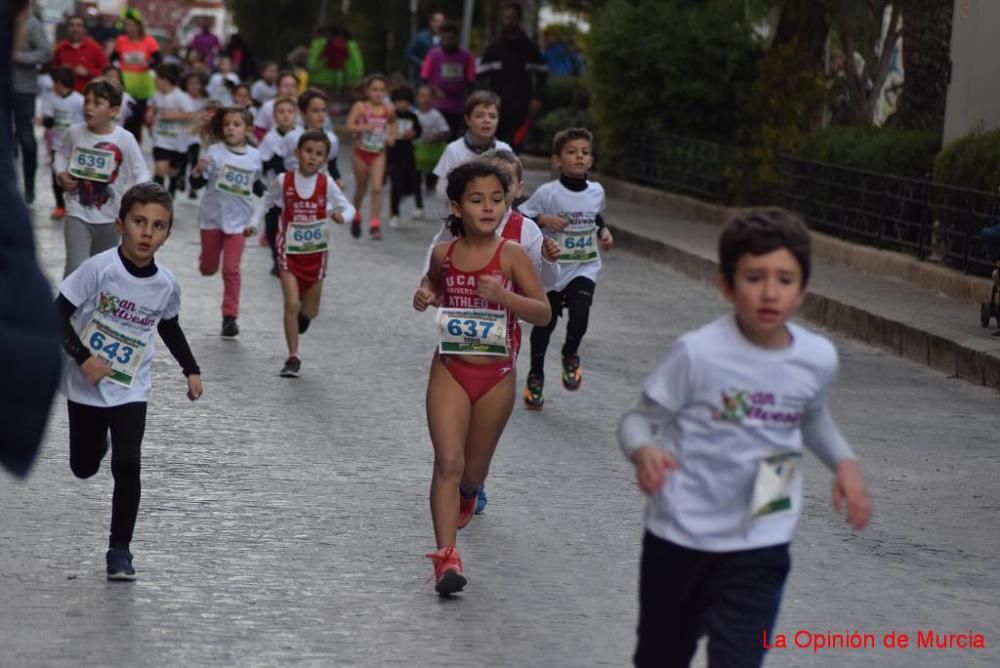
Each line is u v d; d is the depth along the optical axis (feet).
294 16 481.46
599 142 238.27
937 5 171.32
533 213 96.17
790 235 37.86
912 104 173.88
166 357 105.40
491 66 228.84
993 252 132.98
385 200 228.22
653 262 173.78
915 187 150.10
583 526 69.21
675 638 40.88
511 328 61.36
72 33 210.38
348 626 54.29
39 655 49.93
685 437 39.75
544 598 58.54
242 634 52.95
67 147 108.99
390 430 87.45
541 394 95.20
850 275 151.02
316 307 105.19
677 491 39.70
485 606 57.26
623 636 54.44
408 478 76.64
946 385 109.60
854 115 203.41
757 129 200.75
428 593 58.59
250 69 335.67
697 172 206.28
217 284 140.56
